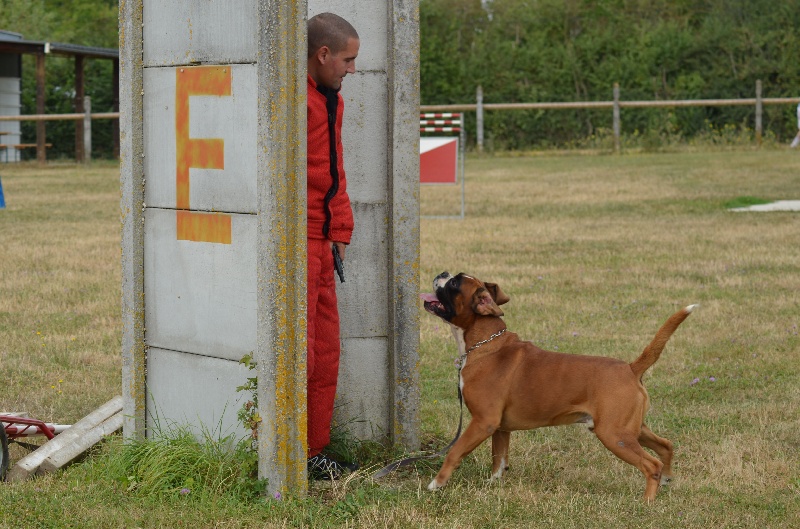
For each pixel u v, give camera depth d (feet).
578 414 20.31
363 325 23.35
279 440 19.02
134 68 20.54
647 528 18.33
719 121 140.46
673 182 90.12
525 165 115.75
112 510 18.66
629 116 140.67
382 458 23.02
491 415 20.48
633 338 34.71
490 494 20.20
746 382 29.45
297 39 18.40
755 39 144.25
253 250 19.19
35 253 53.57
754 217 66.18
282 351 18.80
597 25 164.04
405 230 22.99
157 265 20.93
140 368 21.26
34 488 19.92
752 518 18.99
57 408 27.14
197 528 18.08
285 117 18.38
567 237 59.26
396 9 22.57
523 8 170.71
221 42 19.29
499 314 20.98
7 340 34.55
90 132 129.80
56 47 120.78
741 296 41.73
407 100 22.76
